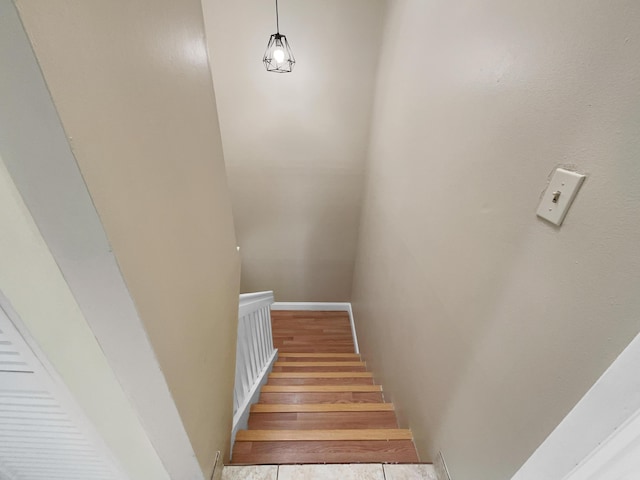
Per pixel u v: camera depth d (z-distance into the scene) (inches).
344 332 138.3
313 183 116.3
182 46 26.7
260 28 86.7
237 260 58.7
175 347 24.3
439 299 42.4
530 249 24.0
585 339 18.8
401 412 58.0
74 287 16.7
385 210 79.1
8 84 10.9
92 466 33.4
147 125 19.7
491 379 29.0
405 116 62.4
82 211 14.0
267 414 59.4
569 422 19.6
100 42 14.4
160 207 21.9
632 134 15.7
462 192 36.4
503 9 27.9
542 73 22.7
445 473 38.8
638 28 15.2
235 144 107.1
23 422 27.2
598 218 17.8
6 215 14.6
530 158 24.1
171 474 31.1
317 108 100.2
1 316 18.8
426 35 50.4
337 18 85.4
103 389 22.7
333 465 42.9
